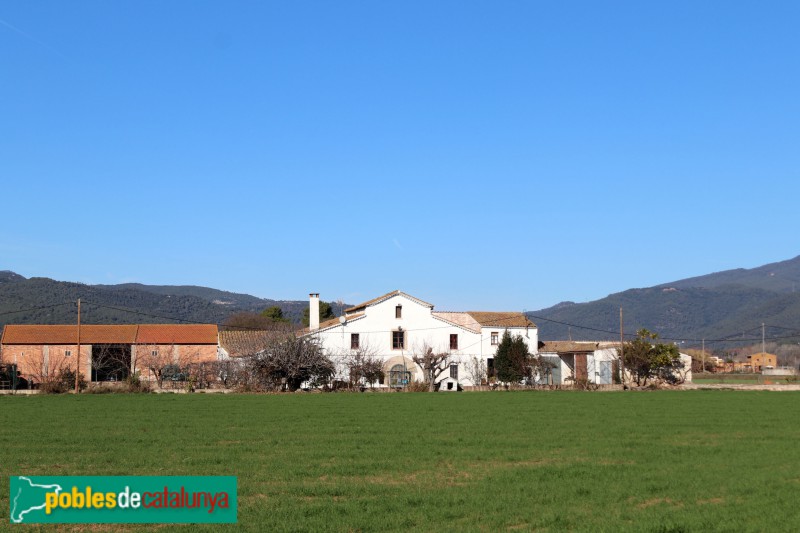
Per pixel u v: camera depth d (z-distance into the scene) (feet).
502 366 270.46
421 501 71.51
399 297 279.08
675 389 247.09
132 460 93.91
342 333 273.75
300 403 181.47
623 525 61.98
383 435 118.32
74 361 303.68
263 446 106.22
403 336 278.05
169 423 135.44
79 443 108.99
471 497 73.10
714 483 80.48
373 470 88.17
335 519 64.64
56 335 309.42
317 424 134.21
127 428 127.75
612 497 73.61
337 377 254.47
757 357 516.73
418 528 61.87
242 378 238.89
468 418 144.87
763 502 70.95
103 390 221.25
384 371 267.39
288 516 65.67
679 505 70.54
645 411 160.04
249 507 69.31
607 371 295.28
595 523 62.90
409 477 84.38
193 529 62.08
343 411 159.63
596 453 101.30
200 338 311.27
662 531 60.39
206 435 118.11
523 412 157.69
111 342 306.55
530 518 65.16
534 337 295.89
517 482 80.84
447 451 102.17
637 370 289.33
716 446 107.45
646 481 81.41
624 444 109.40
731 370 463.01
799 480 82.43
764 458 97.14
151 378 290.76
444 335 282.77
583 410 162.40
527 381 268.21
